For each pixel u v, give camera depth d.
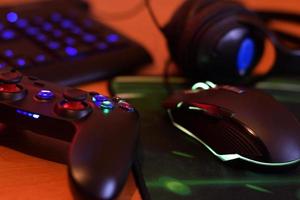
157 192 0.39
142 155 0.43
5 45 0.52
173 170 0.42
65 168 0.41
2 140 0.43
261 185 0.41
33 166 0.41
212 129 0.44
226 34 0.51
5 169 0.40
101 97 0.42
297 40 0.66
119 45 0.56
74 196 0.36
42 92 0.42
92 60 0.52
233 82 0.54
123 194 0.39
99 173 0.36
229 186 0.40
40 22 0.58
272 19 0.73
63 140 0.41
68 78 0.50
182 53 0.52
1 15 0.58
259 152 0.41
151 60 0.56
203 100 0.44
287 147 0.41
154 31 0.66
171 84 0.54
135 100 0.50
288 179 0.42
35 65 0.50
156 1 0.77
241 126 0.42
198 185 0.40
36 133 0.43
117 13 0.70
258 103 0.43
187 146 0.45
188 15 0.52
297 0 0.86
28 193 0.38
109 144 0.38
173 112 0.47
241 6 0.53
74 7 0.65
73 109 0.40
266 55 0.62
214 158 0.43
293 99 0.53
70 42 0.54
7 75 0.42
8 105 0.41
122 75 0.54
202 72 0.52
